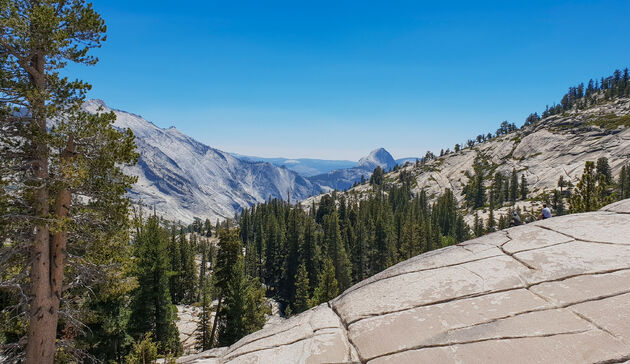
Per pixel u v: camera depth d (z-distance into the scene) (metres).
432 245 71.56
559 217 8.19
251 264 78.94
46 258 12.25
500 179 153.88
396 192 165.38
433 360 4.33
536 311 4.80
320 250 69.44
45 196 11.84
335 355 5.05
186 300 67.38
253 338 6.60
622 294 4.67
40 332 12.09
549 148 177.00
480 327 4.74
